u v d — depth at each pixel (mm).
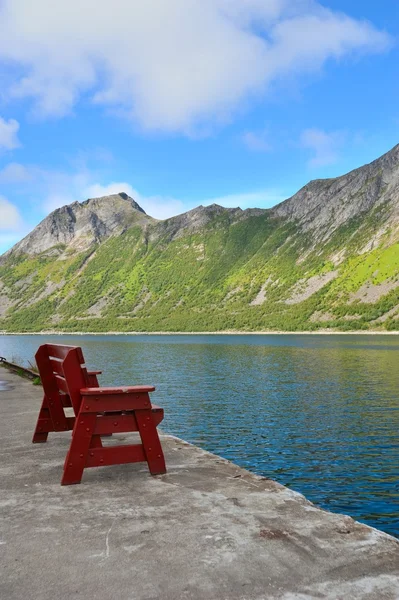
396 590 2605
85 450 4699
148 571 2816
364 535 3332
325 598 2521
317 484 13609
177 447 6332
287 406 28281
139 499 4148
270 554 3027
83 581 2711
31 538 3314
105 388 4809
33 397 11695
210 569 2834
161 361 68750
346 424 22828
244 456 16938
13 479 4816
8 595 2576
